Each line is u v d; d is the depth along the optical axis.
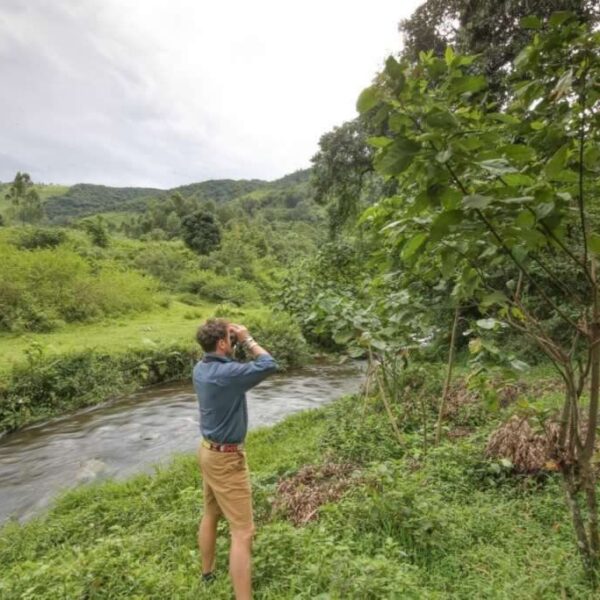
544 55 2.32
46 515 6.16
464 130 2.12
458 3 13.23
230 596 3.17
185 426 10.59
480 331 4.35
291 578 3.20
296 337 17.02
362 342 5.50
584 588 2.80
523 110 2.66
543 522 3.77
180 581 3.31
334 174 19.73
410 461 5.14
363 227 6.22
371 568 3.00
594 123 2.32
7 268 20.72
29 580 3.54
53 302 21.17
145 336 18.33
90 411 11.92
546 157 2.45
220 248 48.44
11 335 18.28
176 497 5.79
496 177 2.24
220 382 3.16
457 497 4.32
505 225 2.29
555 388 6.81
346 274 12.80
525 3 10.43
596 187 2.80
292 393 12.95
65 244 29.86
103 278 25.36
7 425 10.68
